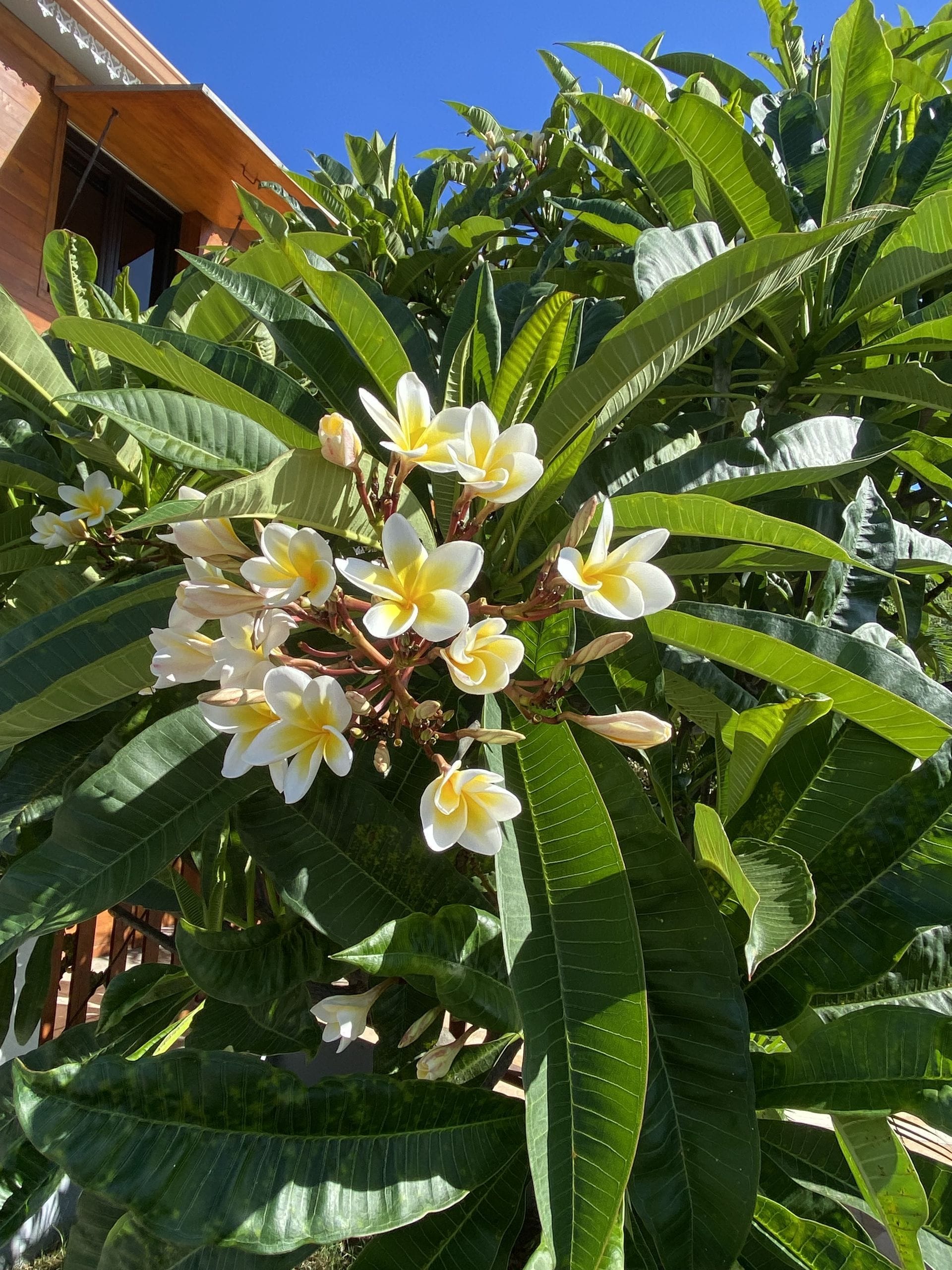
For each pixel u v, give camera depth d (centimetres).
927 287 125
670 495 61
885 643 77
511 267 151
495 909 82
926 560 85
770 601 120
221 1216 52
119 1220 61
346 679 58
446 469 52
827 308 100
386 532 50
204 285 114
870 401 111
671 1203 54
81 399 57
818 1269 57
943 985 66
